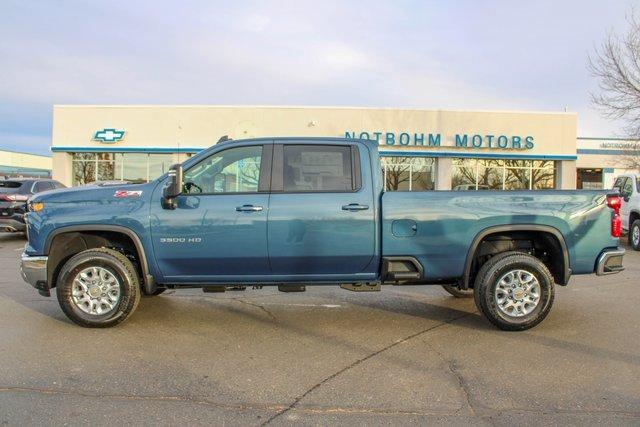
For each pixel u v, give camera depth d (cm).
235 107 2527
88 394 387
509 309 547
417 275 544
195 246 534
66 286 544
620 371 436
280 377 422
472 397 385
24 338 518
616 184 1550
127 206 540
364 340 522
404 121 2547
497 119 2580
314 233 533
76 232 553
